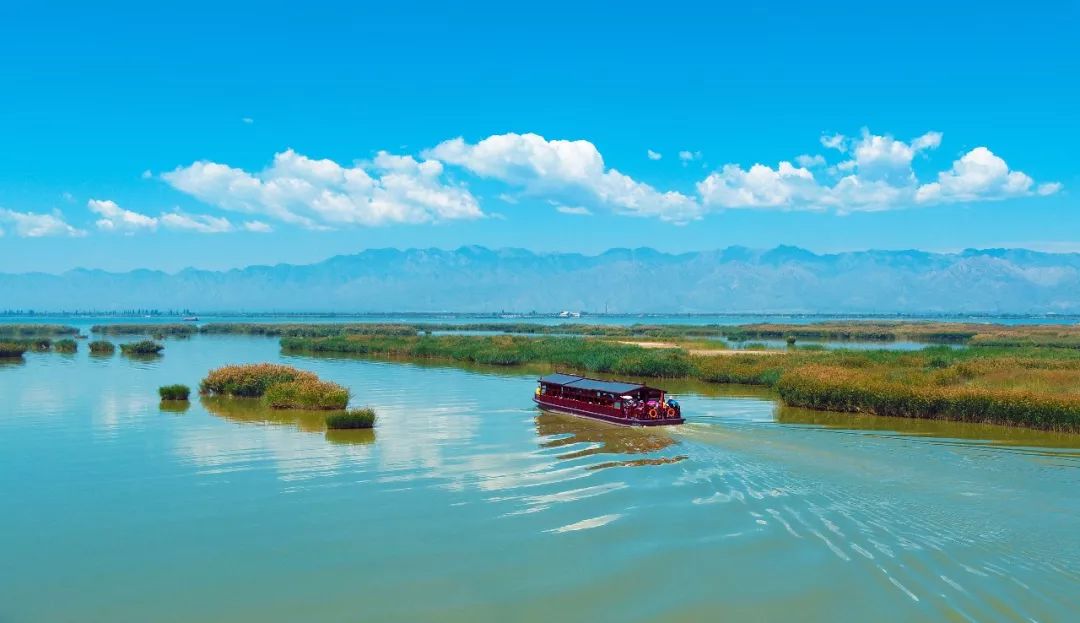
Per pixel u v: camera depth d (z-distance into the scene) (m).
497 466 29.75
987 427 37.62
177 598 17.20
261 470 29.11
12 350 87.88
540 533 21.25
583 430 38.16
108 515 23.30
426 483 27.02
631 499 24.47
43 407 46.03
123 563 19.33
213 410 44.97
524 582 17.83
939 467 28.16
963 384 48.12
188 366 77.38
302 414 43.56
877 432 36.06
